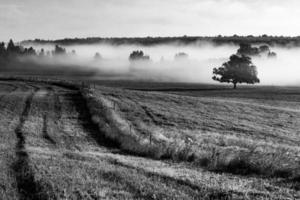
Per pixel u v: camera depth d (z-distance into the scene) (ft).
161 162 58.65
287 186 43.68
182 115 154.81
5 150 67.67
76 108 154.20
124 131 93.09
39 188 40.14
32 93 209.26
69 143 85.10
